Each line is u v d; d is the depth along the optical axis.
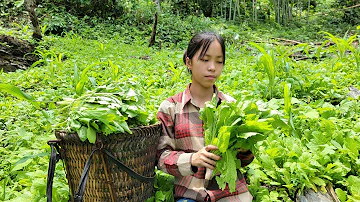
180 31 12.36
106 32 11.54
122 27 12.06
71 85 5.41
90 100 2.24
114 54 8.41
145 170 2.34
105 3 12.91
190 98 2.43
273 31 13.70
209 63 2.33
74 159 2.23
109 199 2.23
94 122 2.10
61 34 10.80
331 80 4.91
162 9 14.87
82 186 2.10
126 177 2.24
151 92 5.14
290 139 3.15
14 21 11.20
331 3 19.12
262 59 4.58
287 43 11.20
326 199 2.65
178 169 2.23
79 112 2.14
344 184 2.76
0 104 4.57
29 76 6.17
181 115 2.42
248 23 14.74
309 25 14.70
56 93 4.98
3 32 8.25
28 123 3.97
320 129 3.39
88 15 12.85
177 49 10.89
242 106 2.19
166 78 6.08
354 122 3.59
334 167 2.85
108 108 2.19
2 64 7.50
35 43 8.52
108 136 2.13
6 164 3.16
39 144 3.41
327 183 2.81
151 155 2.36
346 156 3.00
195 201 2.30
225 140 2.00
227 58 8.05
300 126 3.50
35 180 2.65
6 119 4.13
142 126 2.27
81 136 2.09
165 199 2.49
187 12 15.74
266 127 2.04
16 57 7.85
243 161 2.32
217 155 2.10
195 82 2.44
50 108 2.84
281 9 16.48
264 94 4.62
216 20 14.43
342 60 6.59
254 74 5.67
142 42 10.81
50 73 6.15
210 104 2.19
